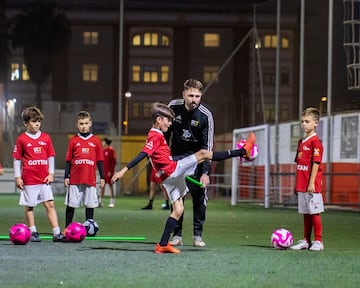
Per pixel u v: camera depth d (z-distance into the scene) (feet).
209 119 36.63
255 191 104.53
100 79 248.32
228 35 248.32
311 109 37.37
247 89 244.83
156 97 249.75
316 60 114.42
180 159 36.06
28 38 231.09
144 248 36.14
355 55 88.58
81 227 39.47
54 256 31.83
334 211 82.43
